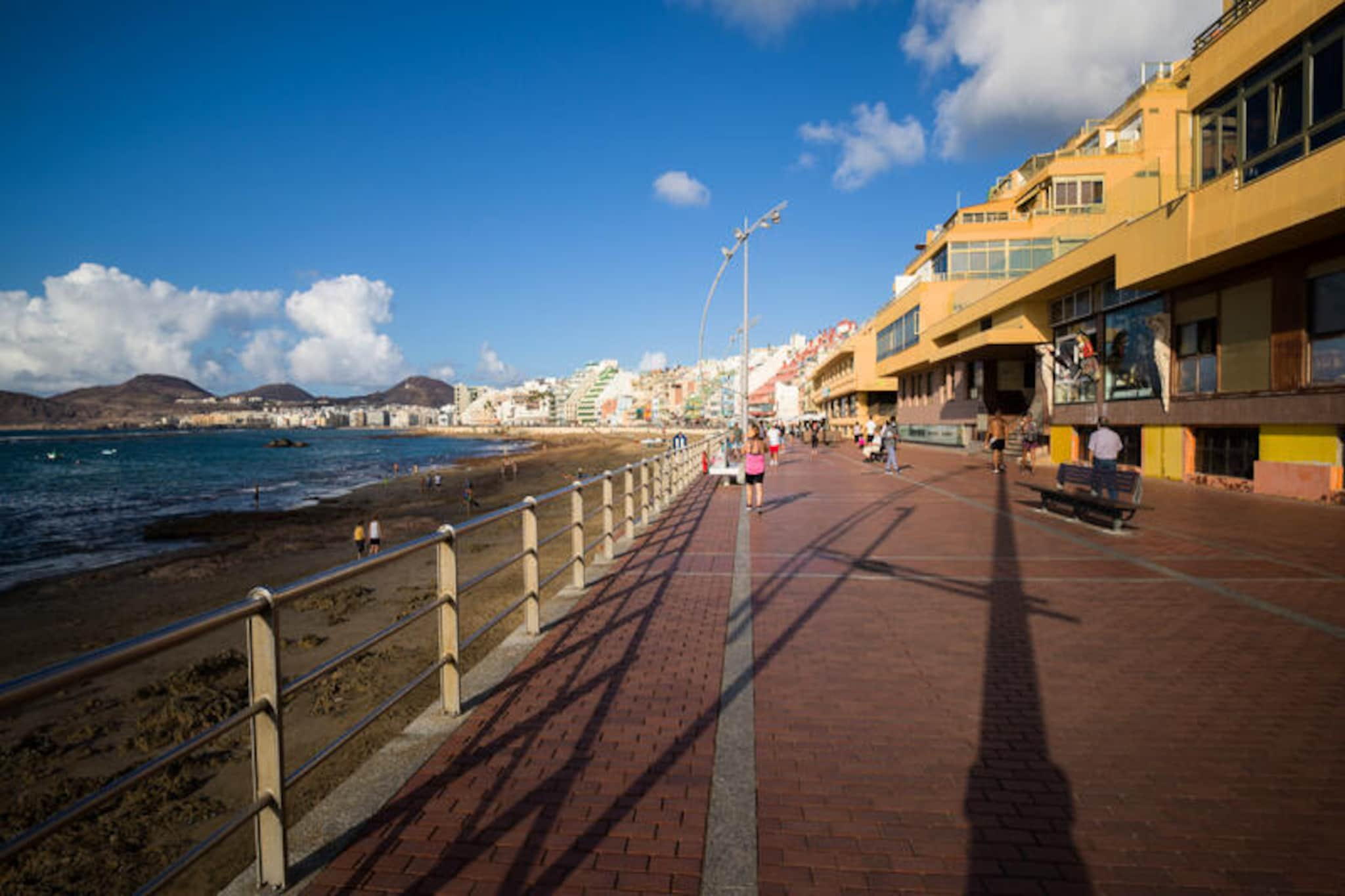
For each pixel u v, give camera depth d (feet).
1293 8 38.45
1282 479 44.55
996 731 12.76
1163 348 56.75
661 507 45.27
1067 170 94.53
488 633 28.48
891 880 8.75
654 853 9.35
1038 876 8.81
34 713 26.99
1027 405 98.63
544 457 284.20
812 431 144.15
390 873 9.03
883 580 24.59
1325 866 8.96
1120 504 32.89
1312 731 12.67
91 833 17.56
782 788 10.91
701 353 99.50
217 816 18.31
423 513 107.24
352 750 19.80
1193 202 46.85
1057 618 19.70
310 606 41.01
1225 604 20.92
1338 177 35.35
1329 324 41.39
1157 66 94.68
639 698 14.46
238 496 145.69
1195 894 8.48
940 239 107.76
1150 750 12.01
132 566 63.93
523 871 9.02
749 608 21.24
